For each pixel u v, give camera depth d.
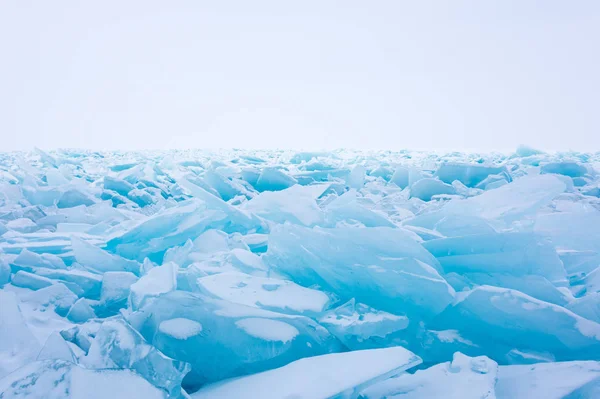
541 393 1.49
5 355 1.61
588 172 7.97
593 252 2.90
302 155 14.71
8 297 1.83
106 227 3.91
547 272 2.45
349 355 1.60
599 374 1.54
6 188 5.69
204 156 16.27
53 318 2.19
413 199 5.50
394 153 21.75
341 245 2.33
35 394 1.13
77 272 2.67
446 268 2.57
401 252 2.40
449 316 2.11
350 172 7.68
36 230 4.00
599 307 2.05
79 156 16.58
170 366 1.41
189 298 1.79
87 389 1.18
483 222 2.90
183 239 3.32
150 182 7.01
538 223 3.34
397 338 2.02
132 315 1.82
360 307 2.11
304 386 1.40
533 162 10.95
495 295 1.99
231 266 2.68
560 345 1.86
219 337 1.68
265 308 1.97
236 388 1.48
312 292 2.22
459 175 7.31
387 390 1.49
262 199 3.99
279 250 2.62
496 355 1.93
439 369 1.59
